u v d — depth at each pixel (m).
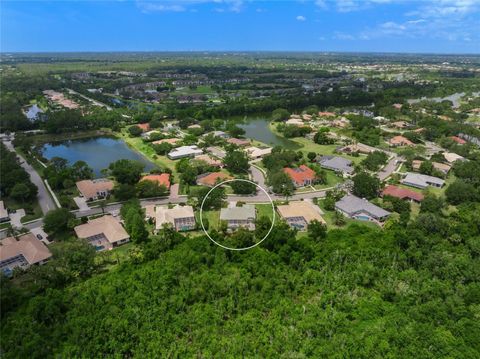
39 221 118.25
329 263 90.69
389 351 65.75
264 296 79.94
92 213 123.75
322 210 128.12
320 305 78.56
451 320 72.44
